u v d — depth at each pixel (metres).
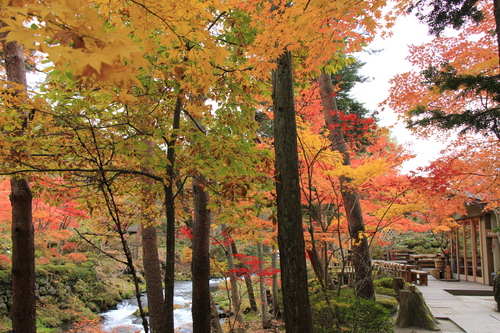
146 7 1.54
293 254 3.01
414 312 6.39
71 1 1.02
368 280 6.25
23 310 4.14
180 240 17.75
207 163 3.16
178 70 2.10
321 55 3.57
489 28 5.51
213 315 6.76
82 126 3.04
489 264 11.36
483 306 7.83
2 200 7.43
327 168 5.34
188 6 1.61
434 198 5.69
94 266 13.67
